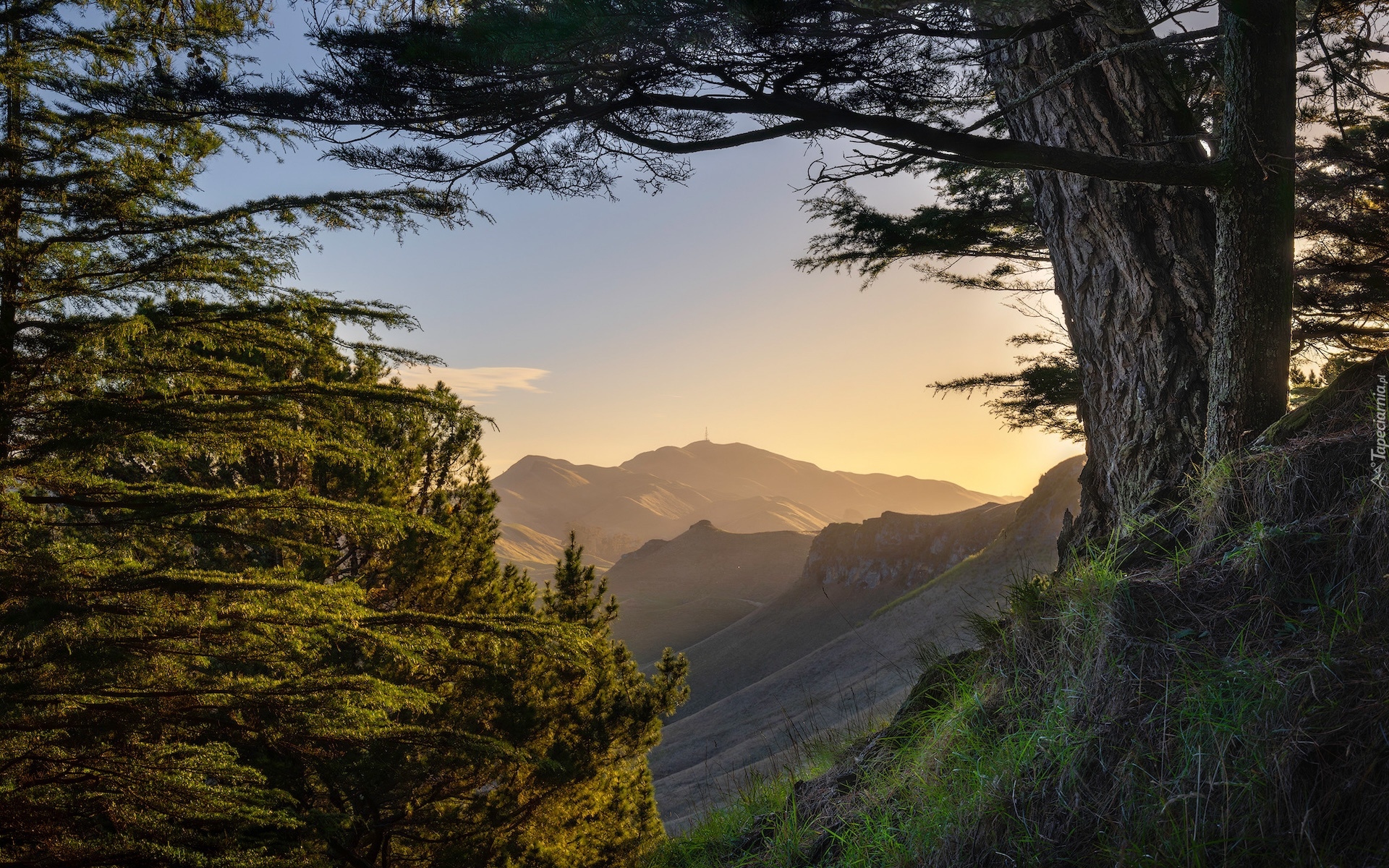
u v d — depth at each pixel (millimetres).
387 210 5852
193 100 4465
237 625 5527
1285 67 4203
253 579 5785
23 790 5176
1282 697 2424
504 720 9195
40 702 5074
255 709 5836
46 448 5109
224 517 5793
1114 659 2887
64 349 5379
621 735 10609
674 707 11680
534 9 3646
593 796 11234
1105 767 2625
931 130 4086
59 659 5148
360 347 6406
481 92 4164
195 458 8109
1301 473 3189
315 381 6238
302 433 6172
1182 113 5781
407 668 8648
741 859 4137
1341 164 8172
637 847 11078
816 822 3996
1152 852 2301
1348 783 2176
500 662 9328
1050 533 77562
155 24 6598
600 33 3611
